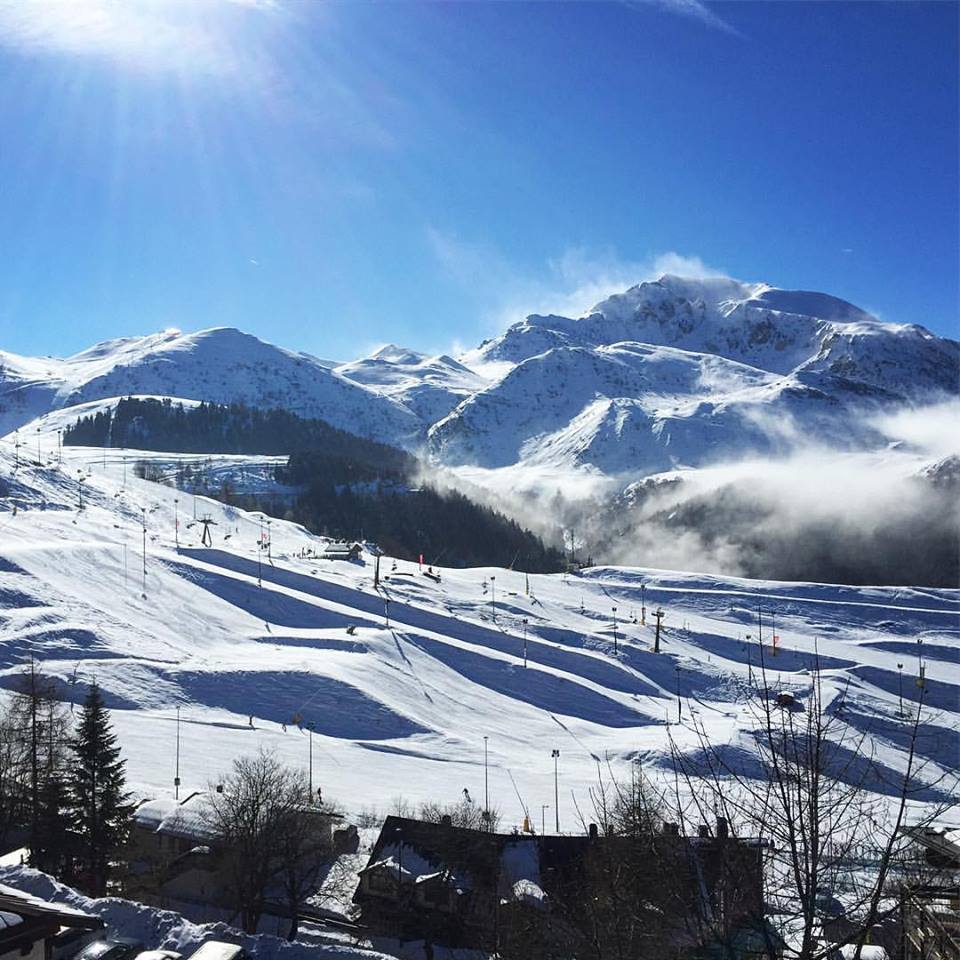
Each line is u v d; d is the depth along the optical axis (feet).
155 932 67.05
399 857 171.53
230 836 163.02
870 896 35.88
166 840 182.91
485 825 205.36
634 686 529.86
